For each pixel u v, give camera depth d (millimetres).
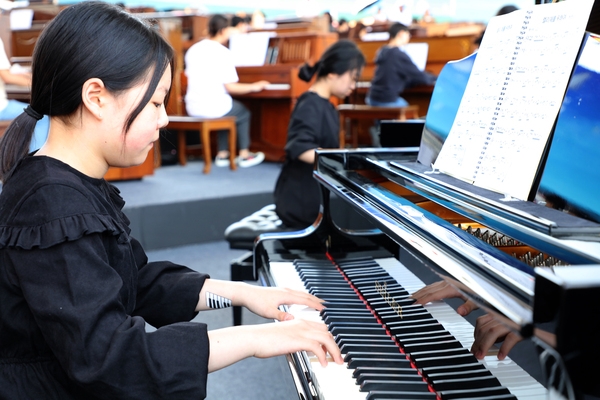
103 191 1062
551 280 587
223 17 5953
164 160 6258
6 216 949
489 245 903
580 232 814
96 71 941
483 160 1095
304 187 2691
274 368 2441
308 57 6242
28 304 920
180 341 920
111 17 971
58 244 901
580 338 577
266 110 6344
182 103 6371
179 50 6383
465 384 874
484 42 1207
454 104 1314
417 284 1179
